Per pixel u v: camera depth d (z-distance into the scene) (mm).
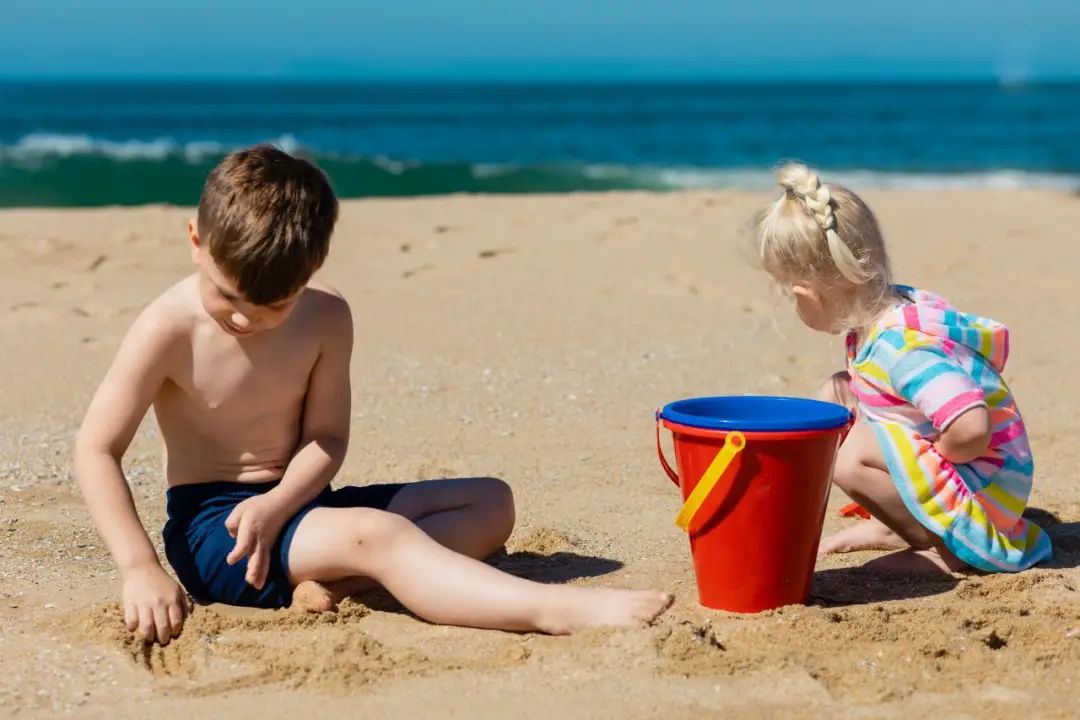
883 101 68375
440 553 2789
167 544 3027
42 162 16609
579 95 98438
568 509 3746
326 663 2498
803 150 25000
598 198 11555
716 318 6504
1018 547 3156
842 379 3451
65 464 4180
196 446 3020
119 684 2457
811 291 3072
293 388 3002
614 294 7066
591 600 2707
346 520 2826
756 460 2723
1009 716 2305
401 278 7508
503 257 8188
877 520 3477
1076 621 2756
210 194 2680
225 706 2355
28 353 5676
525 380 5328
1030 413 4734
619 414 4828
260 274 2627
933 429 3094
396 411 4859
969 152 23734
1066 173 18344
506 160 23156
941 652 2574
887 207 10969
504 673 2488
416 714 2307
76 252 8258
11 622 2783
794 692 2385
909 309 3078
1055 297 6961
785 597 2840
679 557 3322
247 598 2900
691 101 75188
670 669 2473
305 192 2717
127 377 2908
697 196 11727
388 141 29812
